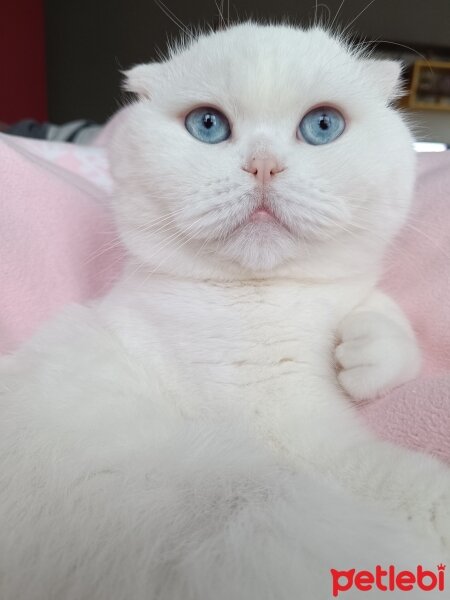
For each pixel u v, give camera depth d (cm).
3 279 21
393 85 18
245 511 11
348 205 15
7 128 50
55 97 74
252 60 15
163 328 17
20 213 23
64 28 71
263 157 14
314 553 10
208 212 15
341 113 16
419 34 58
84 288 23
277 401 15
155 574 11
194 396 16
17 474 13
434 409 14
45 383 15
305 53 16
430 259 21
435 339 19
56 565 12
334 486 13
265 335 16
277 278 16
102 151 35
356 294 18
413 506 12
